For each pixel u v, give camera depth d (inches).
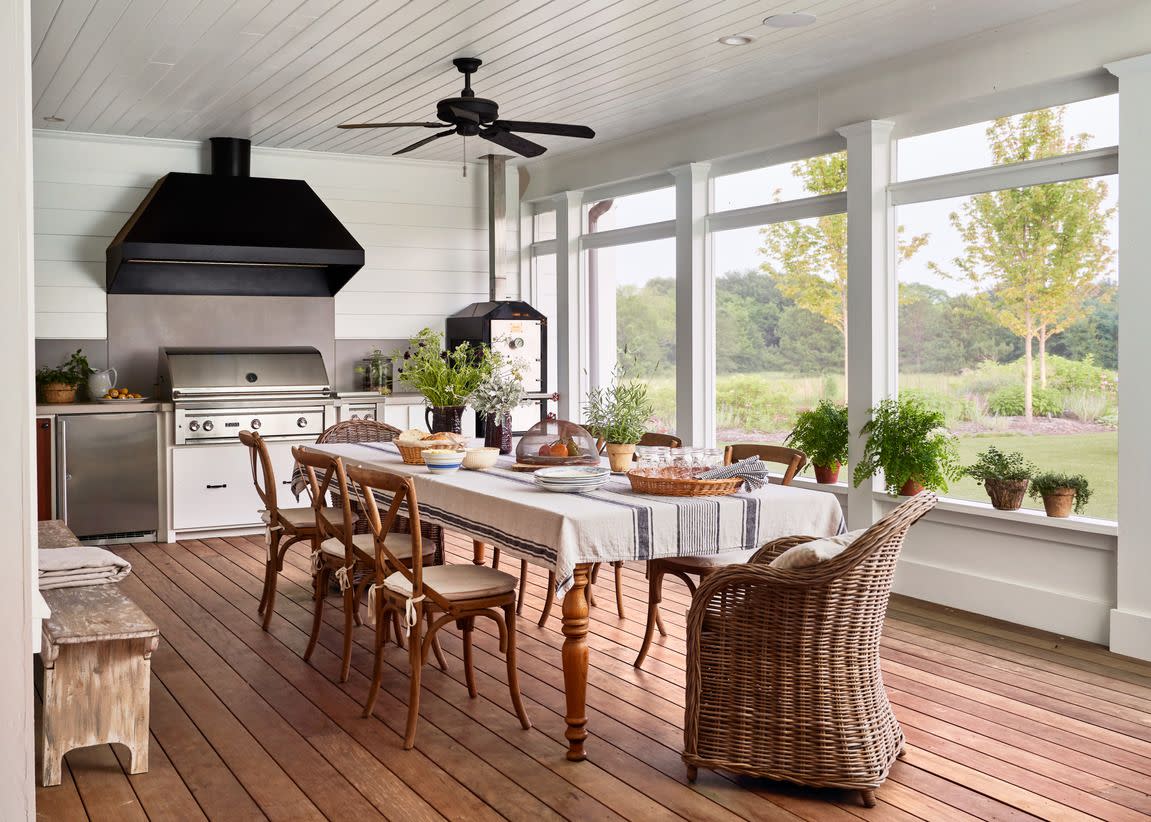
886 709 119.4
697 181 253.3
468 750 126.7
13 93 54.6
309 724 136.0
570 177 300.8
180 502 260.1
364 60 199.2
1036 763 121.0
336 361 305.3
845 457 212.5
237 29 179.6
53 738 116.7
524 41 186.7
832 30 180.2
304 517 181.5
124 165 274.7
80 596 132.3
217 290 287.9
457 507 142.5
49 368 268.1
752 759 114.0
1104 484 172.7
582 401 306.0
